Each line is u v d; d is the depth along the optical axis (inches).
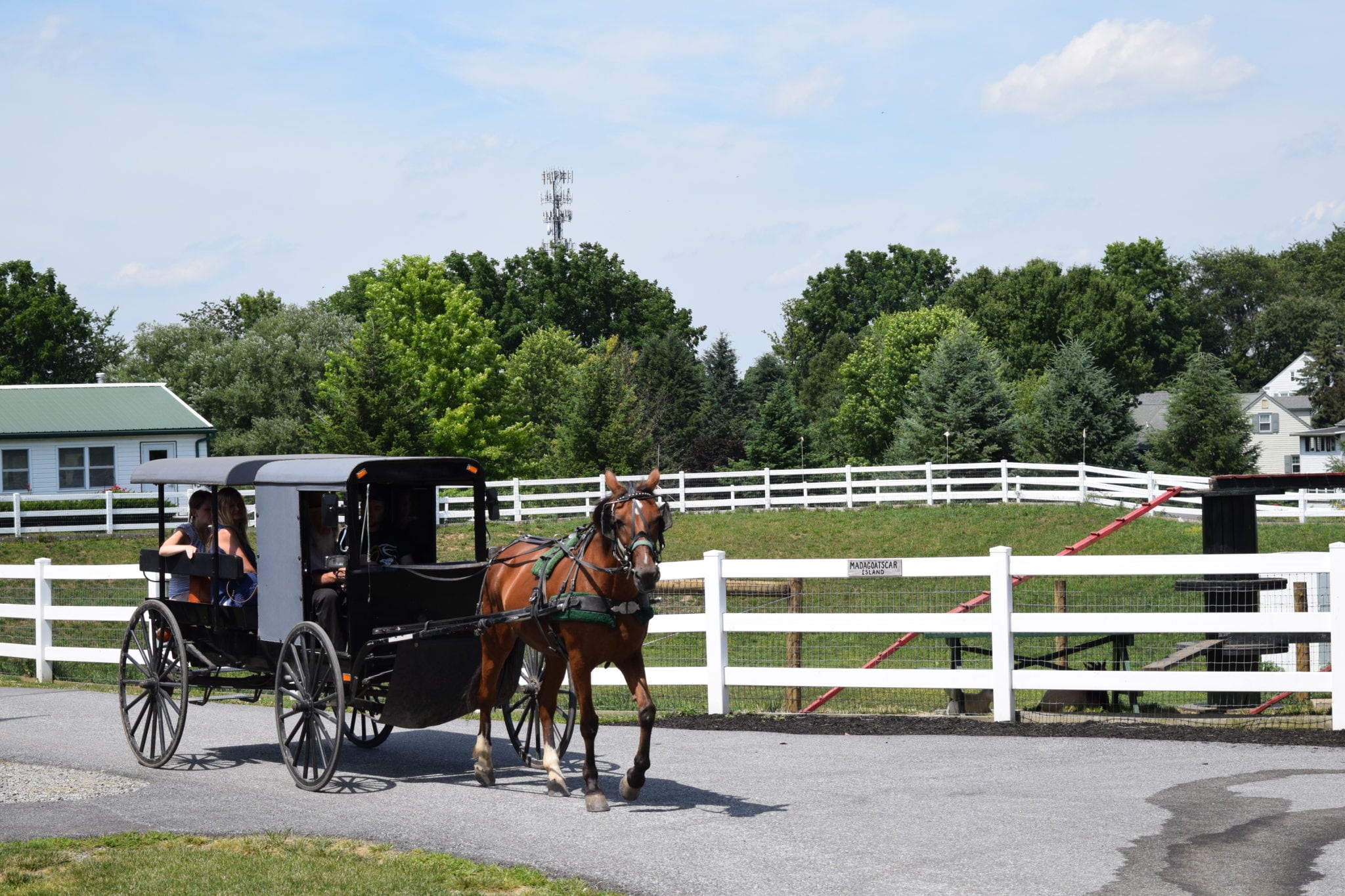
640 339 3951.8
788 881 273.4
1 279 3385.8
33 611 709.3
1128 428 2290.8
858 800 350.0
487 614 390.3
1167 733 442.9
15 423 1702.8
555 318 3954.2
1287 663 606.2
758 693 663.1
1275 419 3474.4
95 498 1546.5
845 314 4574.3
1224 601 558.9
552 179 4153.5
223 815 346.9
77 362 3425.2
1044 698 552.7
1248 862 278.8
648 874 281.0
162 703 433.7
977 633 495.2
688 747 447.2
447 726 516.4
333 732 497.4
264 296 3683.6
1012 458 2245.3
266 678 425.1
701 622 527.5
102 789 386.0
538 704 418.3
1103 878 270.4
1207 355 2342.5
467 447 2105.1
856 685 500.1
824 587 981.2
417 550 423.5
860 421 3034.0
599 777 399.2
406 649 375.2
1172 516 1270.9
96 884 275.6
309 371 2564.0
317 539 402.9
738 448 2999.5
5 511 1531.7
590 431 2311.8
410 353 2135.8
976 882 269.9
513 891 272.2
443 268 2236.7
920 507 1425.9
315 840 317.1
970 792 356.5
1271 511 1218.6
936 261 4722.0
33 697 616.1
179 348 2632.9
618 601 348.5
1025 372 3344.0
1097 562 470.0
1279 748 407.5
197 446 1784.0
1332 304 4468.5
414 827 328.8
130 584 1087.6
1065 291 3447.3
